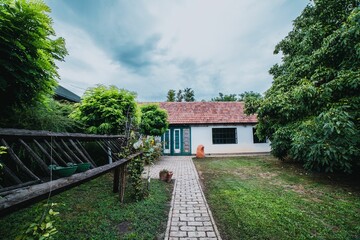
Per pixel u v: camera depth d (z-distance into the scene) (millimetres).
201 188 6004
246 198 4938
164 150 15656
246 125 16266
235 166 9906
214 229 3400
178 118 16234
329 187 5941
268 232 3281
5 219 3535
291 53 10391
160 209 4211
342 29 5891
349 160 5438
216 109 17672
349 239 3078
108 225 3391
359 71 5504
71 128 6086
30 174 1851
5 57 2121
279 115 8375
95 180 6547
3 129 1779
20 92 2477
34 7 2016
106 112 6336
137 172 5074
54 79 2785
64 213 3863
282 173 8039
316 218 3826
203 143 15844
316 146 5465
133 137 5531
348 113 5297
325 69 6645
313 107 6891
